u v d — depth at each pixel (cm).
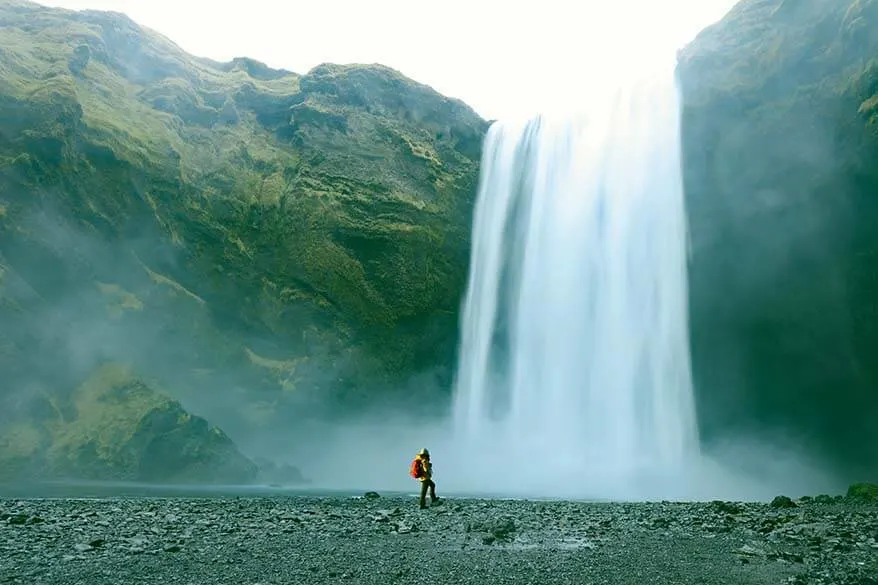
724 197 5059
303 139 6234
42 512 1705
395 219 5981
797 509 2173
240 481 4222
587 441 5344
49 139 4750
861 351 5069
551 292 5769
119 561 1132
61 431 4241
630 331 5309
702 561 1250
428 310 6053
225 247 5597
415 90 6750
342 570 1115
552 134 6156
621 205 5538
